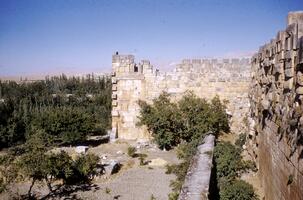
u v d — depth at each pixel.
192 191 15.43
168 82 37.25
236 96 36.16
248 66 35.84
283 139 12.82
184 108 34.88
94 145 39.53
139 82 37.75
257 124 21.62
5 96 83.56
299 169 10.37
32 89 93.38
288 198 11.97
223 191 18.61
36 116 45.59
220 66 36.41
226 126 35.66
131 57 37.72
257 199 18.31
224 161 21.91
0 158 23.42
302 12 12.04
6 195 23.38
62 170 24.69
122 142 37.78
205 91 36.75
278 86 13.88
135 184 25.25
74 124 39.75
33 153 22.70
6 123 44.00
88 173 26.67
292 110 11.12
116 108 38.38
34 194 23.67
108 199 22.55
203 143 26.45
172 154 33.44
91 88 100.81
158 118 34.94
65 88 103.94
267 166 17.25
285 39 12.37
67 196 23.23
